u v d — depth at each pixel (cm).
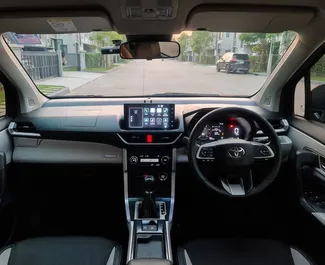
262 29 201
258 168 193
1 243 217
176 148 219
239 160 171
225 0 154
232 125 199
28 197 248
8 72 219
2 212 216
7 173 224
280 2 157
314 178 198
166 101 253
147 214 198
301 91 236
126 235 236
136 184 220
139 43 209
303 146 218
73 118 223
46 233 239
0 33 199
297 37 209
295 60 223
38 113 235
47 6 161
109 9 162
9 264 161
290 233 223
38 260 163
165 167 220
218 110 171
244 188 176
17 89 229
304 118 233
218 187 179
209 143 180
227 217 253
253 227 244
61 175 243
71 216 258
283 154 228
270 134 173
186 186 240
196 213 254
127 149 219
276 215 243
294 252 169
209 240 180
